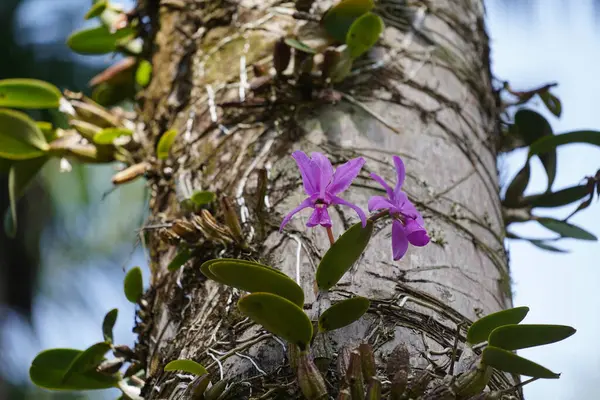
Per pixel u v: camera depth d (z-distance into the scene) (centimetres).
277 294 177
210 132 204
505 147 224
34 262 440
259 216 192
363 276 187
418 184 196
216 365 185
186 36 215
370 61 204
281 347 183
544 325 176
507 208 216
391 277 187
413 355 183
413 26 209
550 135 212
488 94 217
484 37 224
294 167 196
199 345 188
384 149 198
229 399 181
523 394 192
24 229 433
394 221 180
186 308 194
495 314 180
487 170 207
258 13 210
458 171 201
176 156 206
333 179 180
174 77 214
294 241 190
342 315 178
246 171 198
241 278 177
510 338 177
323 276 181
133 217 415
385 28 208
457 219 197
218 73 209
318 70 201
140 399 198
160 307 199
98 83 234
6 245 435
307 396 175
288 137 199
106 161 221
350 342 182
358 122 199
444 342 185
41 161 224
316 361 179
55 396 427
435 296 188
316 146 197
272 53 206
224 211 191
